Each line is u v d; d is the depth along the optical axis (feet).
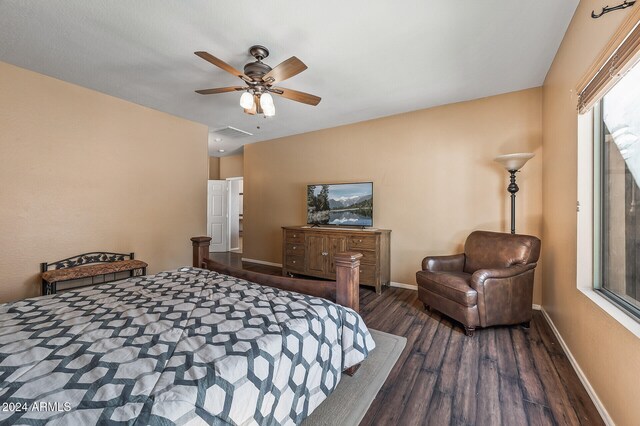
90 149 10.41
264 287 6.27
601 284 6.08
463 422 4.94
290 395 4.01
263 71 7.43
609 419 4.78
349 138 14.74
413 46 7.66
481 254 9.94
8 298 8.59
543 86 9.92
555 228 8.38
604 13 4.69
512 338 8.05
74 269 9.41
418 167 12.72
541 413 5.15
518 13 6.39
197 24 6.72
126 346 3.62
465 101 11.61
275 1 5.97
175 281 6.70
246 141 18.65
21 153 8.82
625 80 5.06
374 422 4.93
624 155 5.19
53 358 3.31
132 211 11.71
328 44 7.55
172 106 12.08
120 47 7.70
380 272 12.40
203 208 14.62
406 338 8.06
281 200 17.61
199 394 2.94
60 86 9.62
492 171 11.12
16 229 8.75
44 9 6.19
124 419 2.52
